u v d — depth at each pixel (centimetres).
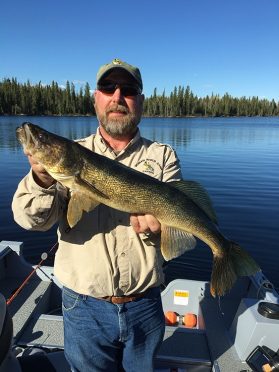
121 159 105
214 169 677
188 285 171
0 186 502
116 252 96
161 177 106
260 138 1426
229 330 144
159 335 105
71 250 98
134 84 103
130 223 97
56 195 92
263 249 304
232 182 552
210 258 289
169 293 172
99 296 96
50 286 178
